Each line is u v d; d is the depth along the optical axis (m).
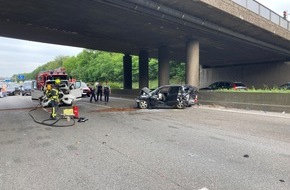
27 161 5.68
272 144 6.95
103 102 23.17
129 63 41.12
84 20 20.22
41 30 24.11
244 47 30.20
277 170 4.96
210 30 22.23
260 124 10.18
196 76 24.88
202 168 5.11
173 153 6.18
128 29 22.88
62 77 21.41
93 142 7.41
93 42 30.16
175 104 16.52
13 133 8.87
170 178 4.61
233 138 7.72
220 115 13.12
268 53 34.91
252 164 5.32
